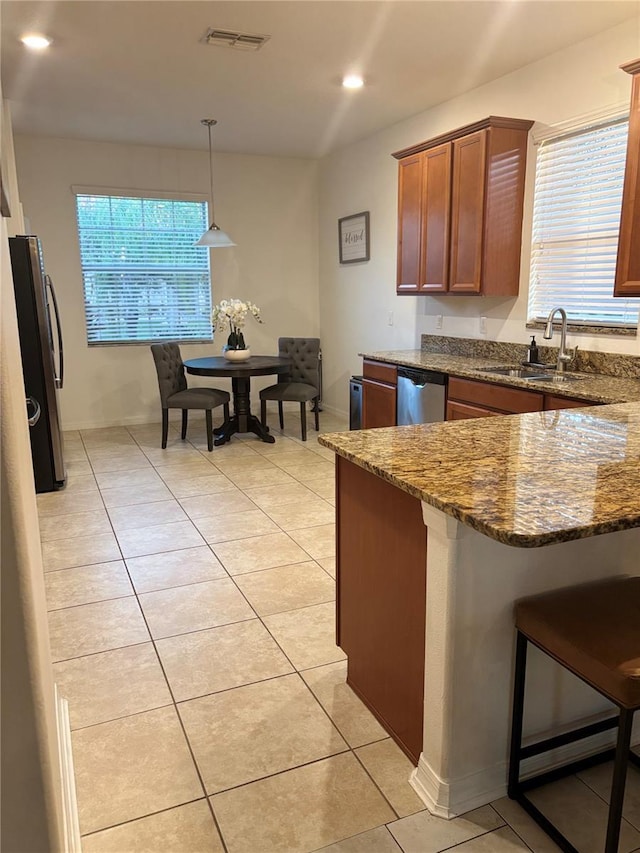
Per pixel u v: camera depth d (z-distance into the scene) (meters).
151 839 1.55
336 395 6.73
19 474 0.93
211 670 2.25
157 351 5.25
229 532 3.53
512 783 1.66
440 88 4.26
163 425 5.34
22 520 0.94
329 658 2.32
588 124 3.50
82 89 4.20
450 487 1.47
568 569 1.67
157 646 2.40
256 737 1.91
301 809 1.64
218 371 5.10
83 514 3.83
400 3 2.98
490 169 3.87
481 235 3.96
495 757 1.67
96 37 3.33
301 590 2.84
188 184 6.18
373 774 1.76
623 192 2.94
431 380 4.08
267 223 6.60
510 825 1.59
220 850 1.52
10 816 1.02
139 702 2.07
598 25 3.26
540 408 3.20
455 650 1.54
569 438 1.97
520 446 1.87
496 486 1.48
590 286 3.68
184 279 6.37
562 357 3.64
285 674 2.22
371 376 4.86
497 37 3.41
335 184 6.32
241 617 2.61
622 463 1.68
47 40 3.37
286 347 6.02
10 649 0.96
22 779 1.01
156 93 4.31
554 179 3.82
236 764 1.80
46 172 5.62
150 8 3.01
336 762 1.80
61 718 1.78
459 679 1.57
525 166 3.97
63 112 4.75
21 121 5.00
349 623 2.11
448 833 1.56
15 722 0.99
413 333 5.31
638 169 2.85
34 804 1.03
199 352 6.56
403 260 4.72
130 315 6.21
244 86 4.18
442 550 1.51
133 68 3.81
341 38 3.39
